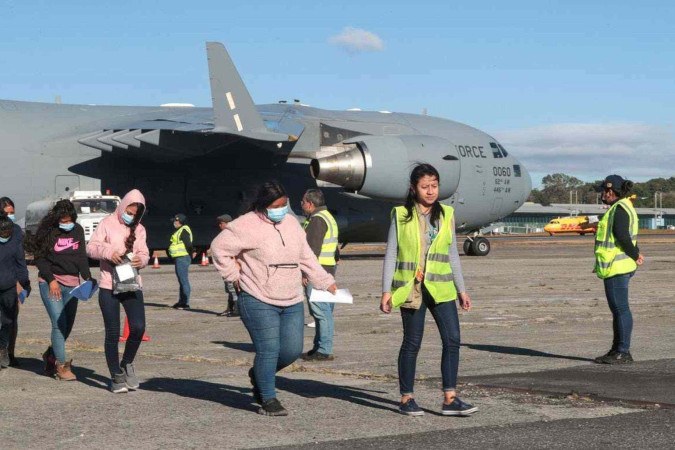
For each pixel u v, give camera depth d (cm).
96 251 877
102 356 1166
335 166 3250
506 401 820
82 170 3378
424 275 754
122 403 838
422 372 1006
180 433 710
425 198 758
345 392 884
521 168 3847
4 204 1054
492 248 5050
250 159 3484
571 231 10269
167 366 1066
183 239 1828
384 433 704
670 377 945
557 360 1089
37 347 1262
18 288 1076
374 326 1494
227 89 2955
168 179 3441
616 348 1061
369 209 3578
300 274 793
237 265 785
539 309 1728
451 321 764
